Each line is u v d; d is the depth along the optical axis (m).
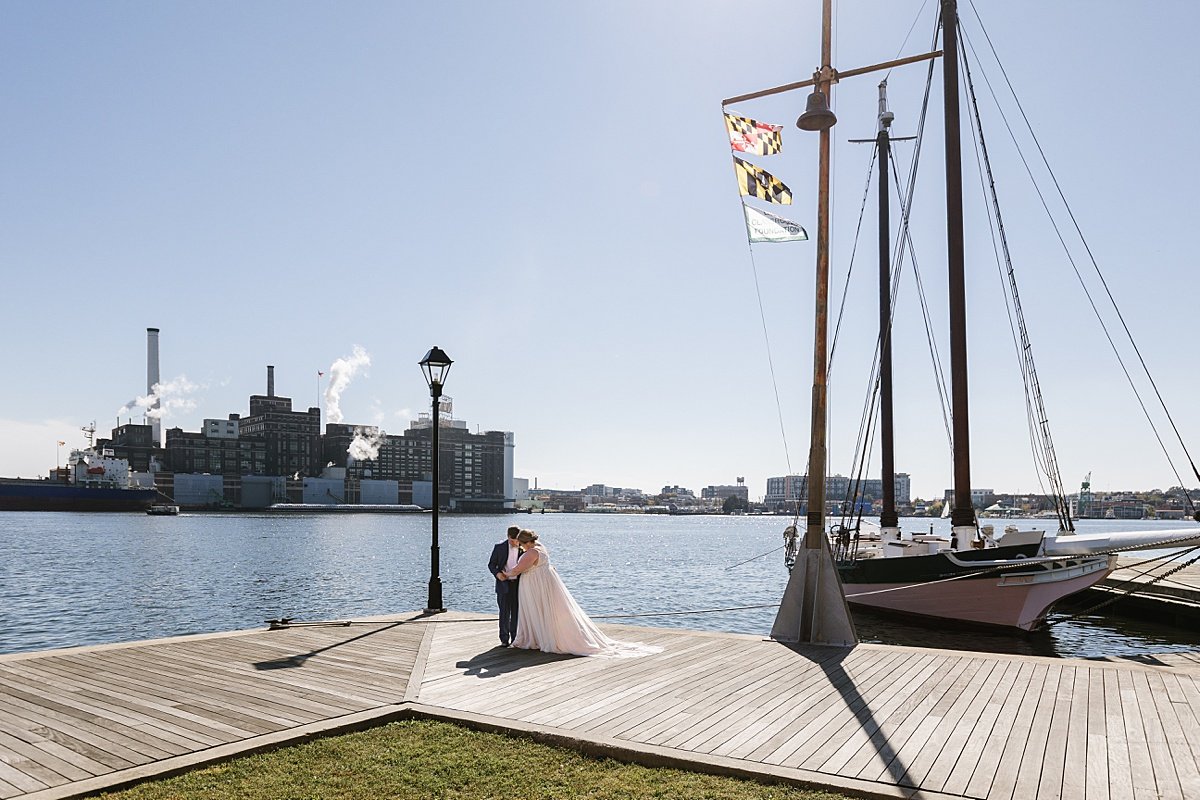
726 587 41.31
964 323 20.45
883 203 29.25
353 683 8.48
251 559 60.53
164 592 37.03
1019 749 6.25
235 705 7.50
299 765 5.92
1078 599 27.25
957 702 7.73
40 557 59.66
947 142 20.62
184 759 5.91
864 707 7.53
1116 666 9.50
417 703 7.64
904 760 5.97
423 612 14.30
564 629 10.30
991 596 19.88
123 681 8.48
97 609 30.81
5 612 29.86
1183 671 9.23
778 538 128.75
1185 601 23.09
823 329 12.01
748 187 12.90
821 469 11.64
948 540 22.73
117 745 6.25
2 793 5.19
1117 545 16.97
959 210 20.44
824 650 10.55
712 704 7.63
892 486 28.55
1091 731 6.73
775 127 13.17
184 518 196.00
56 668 9.12
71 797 5.18
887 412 28.83
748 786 5.55
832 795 5.38
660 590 39.59
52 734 6.52
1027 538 18.61
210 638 11.32
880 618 23.12
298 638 11.35
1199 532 15.44
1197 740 6.48
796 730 6.76
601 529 180.75
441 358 15.29
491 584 41.84
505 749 6.35
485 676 8.89
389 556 66.75
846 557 25.56
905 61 12.39
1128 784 5.47
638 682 8.61
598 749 6.25
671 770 5.89
